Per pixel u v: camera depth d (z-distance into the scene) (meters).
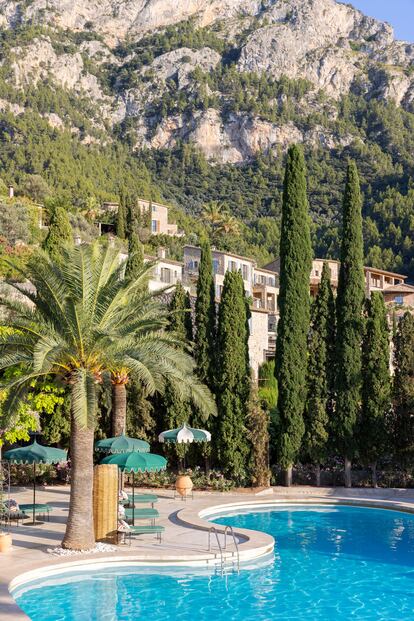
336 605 21.23
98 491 27.28
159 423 45.12
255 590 22.73
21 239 86.12
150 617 20.03
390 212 179.75
